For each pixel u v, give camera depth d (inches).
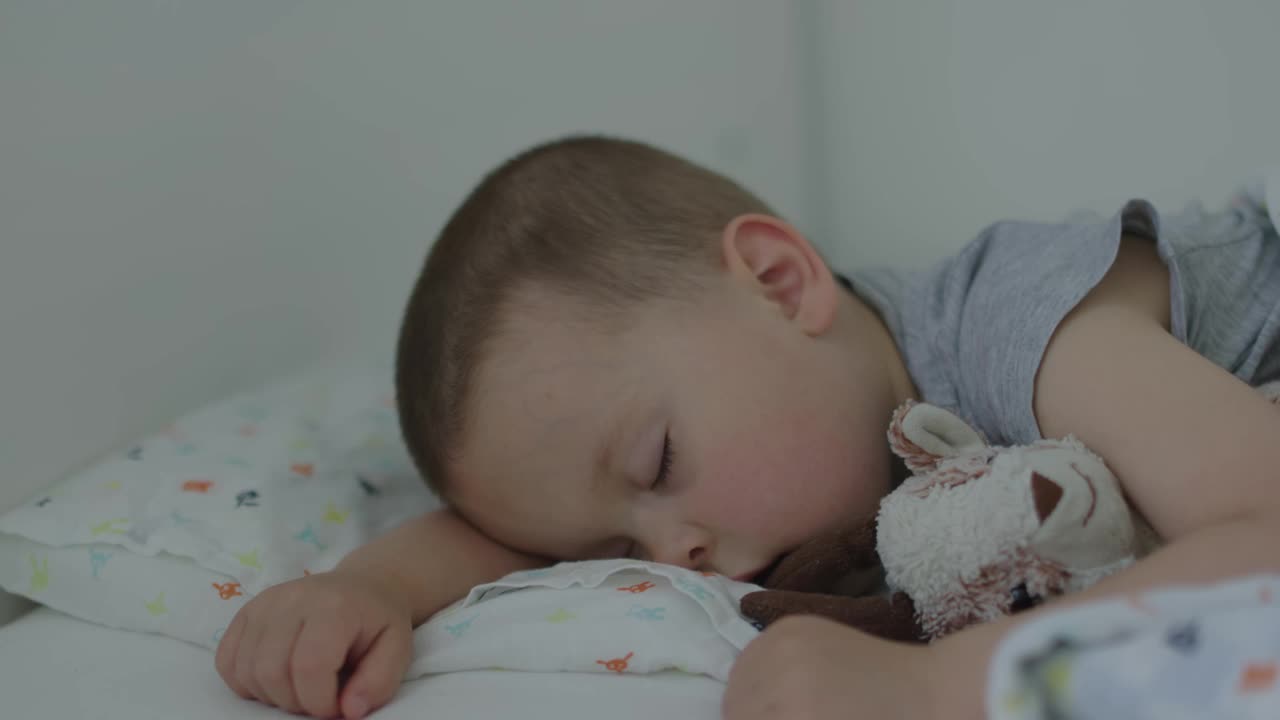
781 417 34.4
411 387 37.7
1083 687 14.6
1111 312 31.2
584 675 28.5
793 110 70.3
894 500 28.7
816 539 32.0
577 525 35.4
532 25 70.0
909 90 67.5
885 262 69.9
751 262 37.7
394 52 66.7
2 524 38.8
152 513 38.6
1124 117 61.1
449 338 36.5
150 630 36.1
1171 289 34.3
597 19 70.5
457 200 69.3
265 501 39.6
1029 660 15.4
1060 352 30.8
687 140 71.2
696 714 25.5
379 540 37.0
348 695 28.4
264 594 31.3
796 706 21.2
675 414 34.2
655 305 35.7
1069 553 24.9
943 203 67.6
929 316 39.6
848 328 37.9
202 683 31.6
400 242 68.0
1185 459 25.5
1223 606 15.7
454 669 30.0
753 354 35.1
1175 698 14.2
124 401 52.4
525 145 70.5
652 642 28.3
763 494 33.8
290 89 62.5
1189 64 58.7
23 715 29.7
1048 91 63.2
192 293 56.8
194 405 56.5
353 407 51.1
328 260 64.9
